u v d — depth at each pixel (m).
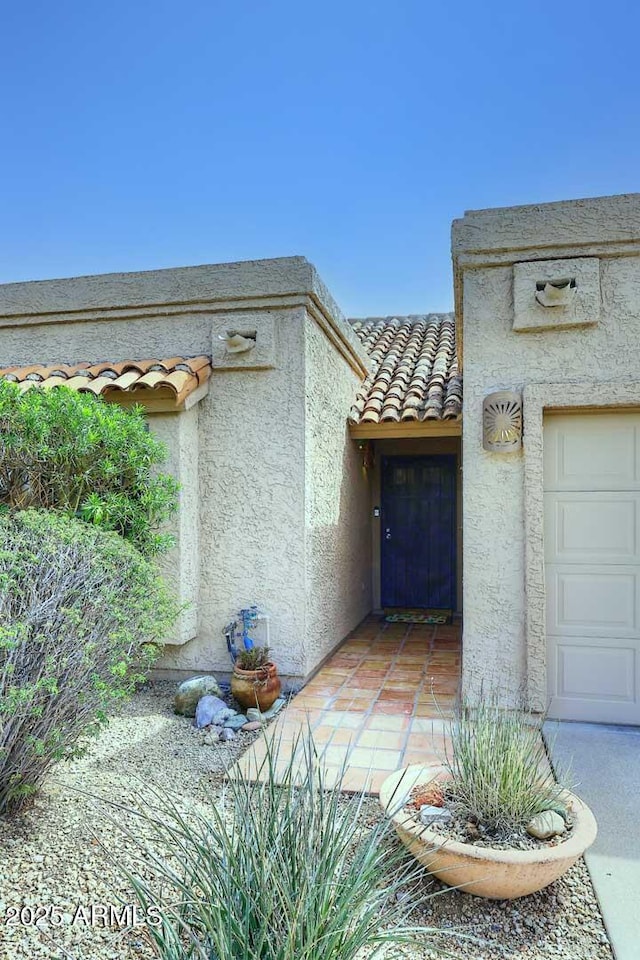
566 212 7.10
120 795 5.29
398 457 13.92
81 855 4.35
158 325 9.10
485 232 7.29
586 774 5.77
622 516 7.11
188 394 8.13
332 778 5.69
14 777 4.68
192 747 6.47
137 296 9.05
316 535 9.13
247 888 3.04
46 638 4.58
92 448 7.23
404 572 13.88
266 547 8.58
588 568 7.16
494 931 3.72
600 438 7.19
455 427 11.27
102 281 9.20
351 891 3.09
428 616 13.54
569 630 7.18
